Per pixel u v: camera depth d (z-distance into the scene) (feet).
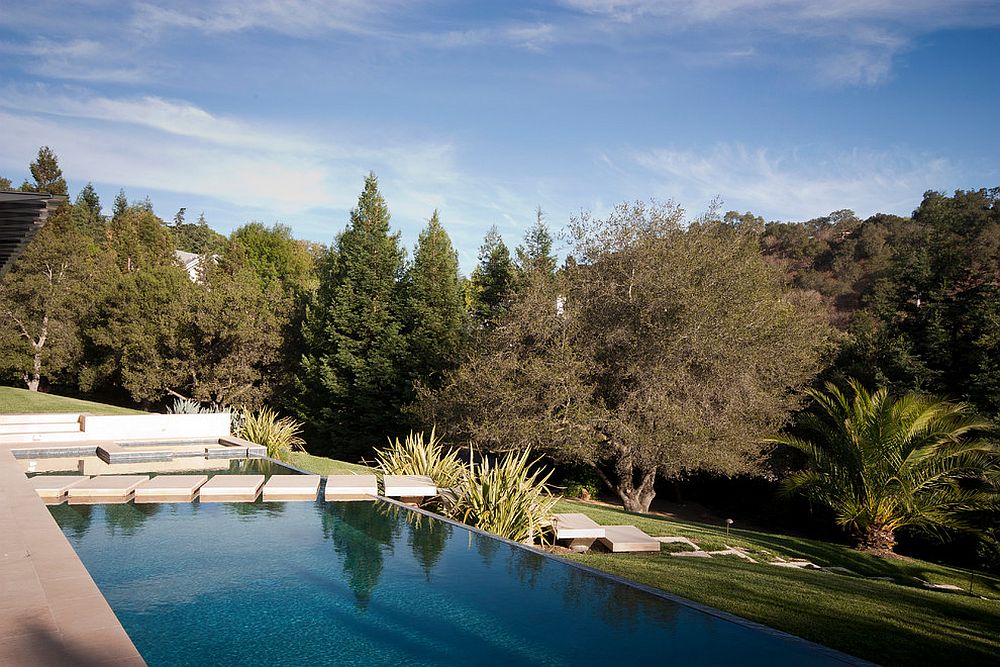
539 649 13.23
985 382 57.31
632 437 45.62
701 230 52.70
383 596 16.33
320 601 15.79
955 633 17.28
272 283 114.11
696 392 46.42
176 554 19.26
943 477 37.96
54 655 9.38
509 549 21.16
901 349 63.98
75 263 105.40
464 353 64.49
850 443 39.34
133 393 86.89
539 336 50.62
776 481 62.69
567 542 26.89
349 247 86.43
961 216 154.81
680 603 16.33
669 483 73.36
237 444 41.27
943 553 46.34
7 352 98.89
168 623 14.15
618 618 15.10
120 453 36.42
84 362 104.32
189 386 86.38
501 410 48.39
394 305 83.41
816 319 63.72
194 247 238.07
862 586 23.77
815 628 16.24
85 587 12.70
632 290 49.03
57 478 28.19
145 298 99.50
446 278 80.94
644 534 27.55
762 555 29.96
